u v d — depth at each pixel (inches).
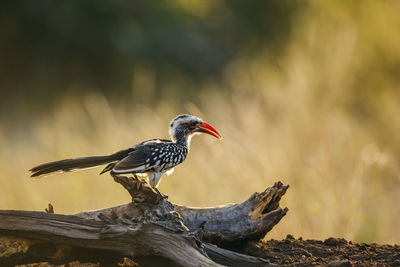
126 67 1139.9
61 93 1131.3
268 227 302.7
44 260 279.9
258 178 450.9
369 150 513.0
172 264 265.0
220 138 371.9
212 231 299.3
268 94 566.9
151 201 288.5
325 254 305.0
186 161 499.2
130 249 269.6
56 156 558.6
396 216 474.3
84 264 284.2
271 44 940.0
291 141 490.0
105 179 479.5
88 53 1184.2
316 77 594.2
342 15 736.3
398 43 700.7
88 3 1189.1
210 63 1155.9
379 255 299.1
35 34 1231.5
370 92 674.8
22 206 477.4
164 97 888.9
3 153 655.1
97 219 292.5
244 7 1120.8
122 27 1178.6
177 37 1172.5
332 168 465.1
